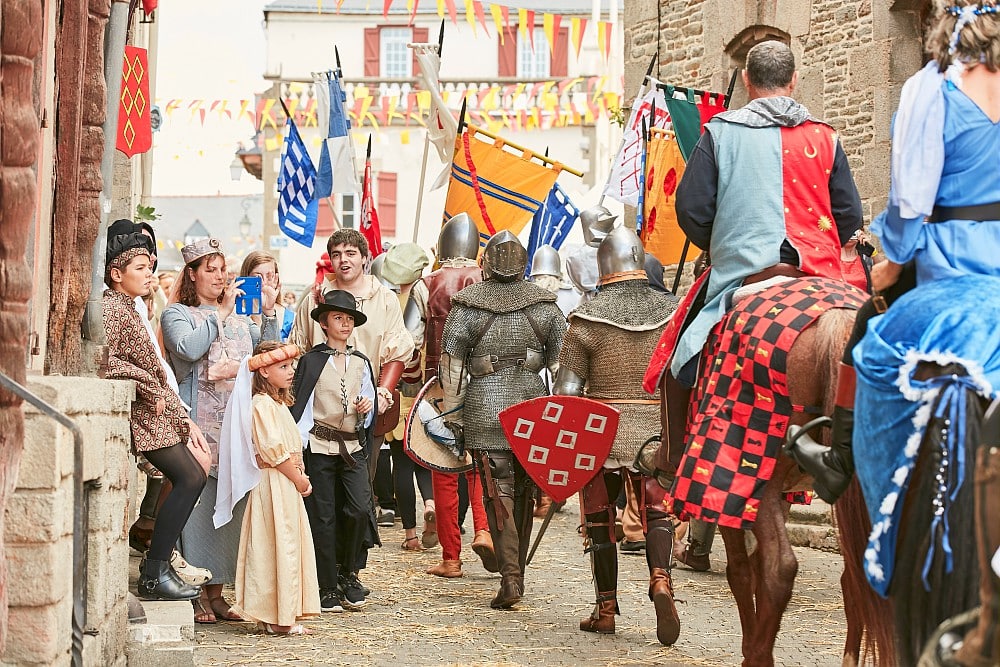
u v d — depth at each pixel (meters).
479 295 7.87
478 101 33.75
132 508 8.52
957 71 3.74
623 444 6.97
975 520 3.00
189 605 6.36
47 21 5.36
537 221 12.41
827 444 4.58
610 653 6.52
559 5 36.47
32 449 4.23
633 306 7.12
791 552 4.67
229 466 6.88
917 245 3.79
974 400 3.38
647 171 10.91
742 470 4.68
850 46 12.70
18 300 3.93
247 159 36.22
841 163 5.33
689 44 14.95
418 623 7.22
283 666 6.09
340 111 14.03
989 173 3.71
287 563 6.80
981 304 3.50
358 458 7.62
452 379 7.86
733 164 5.30
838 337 4.45
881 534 3.51
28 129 3.93
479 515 8.71
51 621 4.23
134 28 10.85
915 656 3.43
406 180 35.66
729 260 5.26
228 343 7.41
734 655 6.49
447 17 37.22
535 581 8.73
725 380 4.79
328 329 7.69
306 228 14.09
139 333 6.41
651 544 6.69
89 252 5.80
